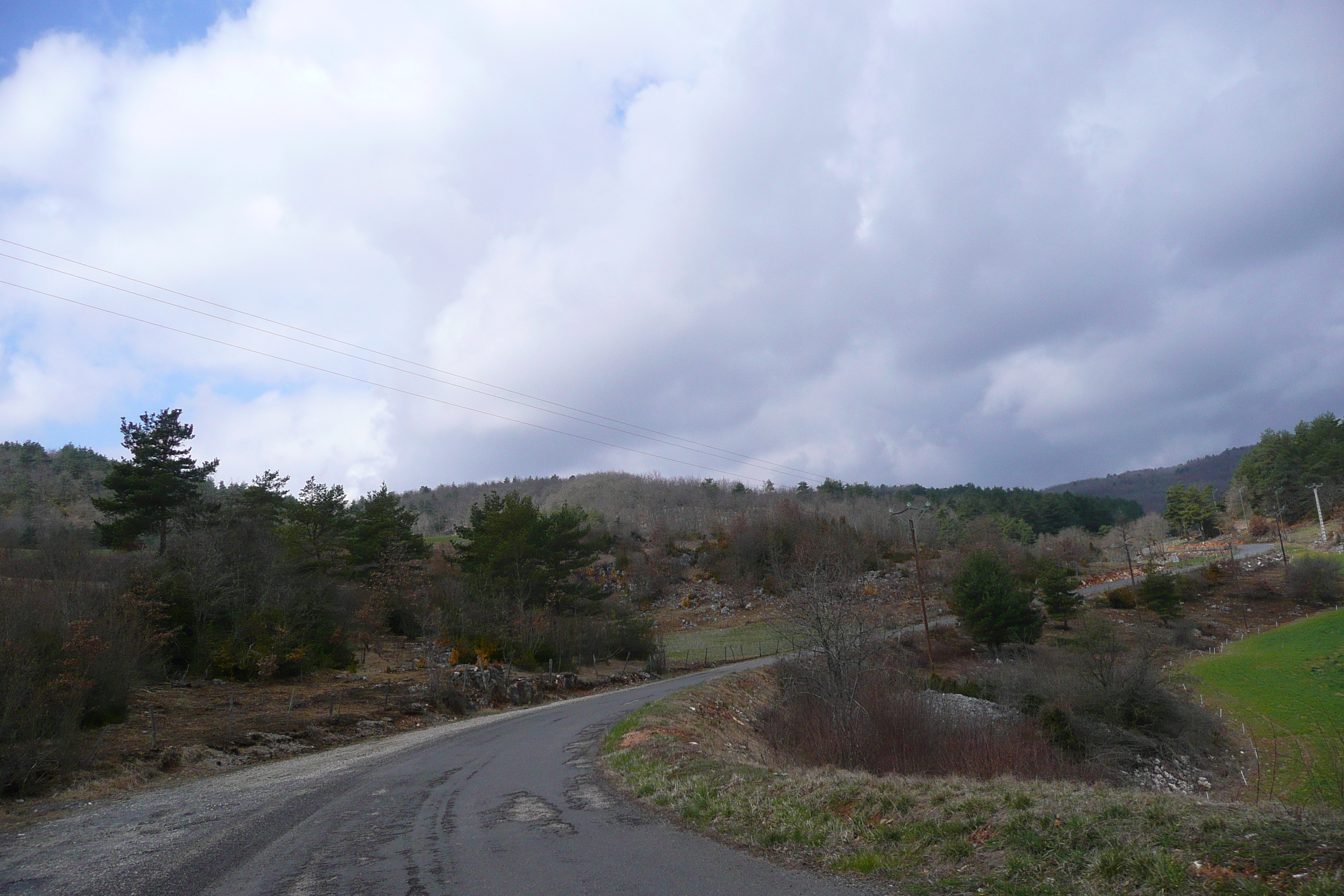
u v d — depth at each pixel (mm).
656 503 150625
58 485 83875
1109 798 7430
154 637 27125
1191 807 6727
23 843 11062
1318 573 79250
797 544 83375
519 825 9906
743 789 10273
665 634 71750
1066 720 30125
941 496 185125
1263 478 136500
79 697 18000
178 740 19828
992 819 7367
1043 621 56000
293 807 12523
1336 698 39875
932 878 6426
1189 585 81812
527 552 54188
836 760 17953
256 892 7480
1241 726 36062
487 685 34219
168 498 42156
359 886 7422
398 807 11883
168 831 11141
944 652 53781
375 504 58062
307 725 23656
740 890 6523
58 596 23625
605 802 11125
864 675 21000
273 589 36344
